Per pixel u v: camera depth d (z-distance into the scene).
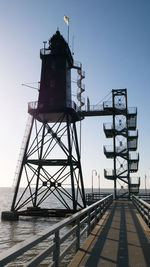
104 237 10.98
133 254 8.23
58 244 5.80
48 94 36.97
